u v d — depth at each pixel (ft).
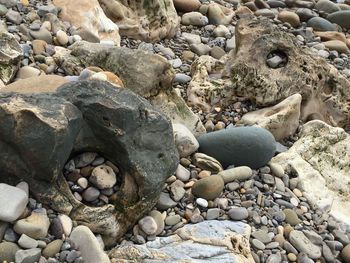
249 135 6.25
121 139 5.15
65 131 4.78
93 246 4.78
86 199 5.16
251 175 6.19
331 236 5.93
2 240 4.71
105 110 5.11
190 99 7.39
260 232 5.54
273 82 7.29
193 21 9.45
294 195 6.27
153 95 6.75
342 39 10.23
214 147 6.29
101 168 5.22
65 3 7.95
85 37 7.72
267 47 7.43
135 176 5.19
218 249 5.09
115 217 5.14
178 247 5.11
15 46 6.70
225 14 9.93
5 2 7.60
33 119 4.72
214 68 7.84
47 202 4.96
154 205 5.43
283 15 10.46
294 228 5.84
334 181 6.73
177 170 5.92
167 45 8.80
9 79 6.45
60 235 4.86
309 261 5.48
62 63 6.95
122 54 6.83
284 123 7.13
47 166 4.80
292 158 6.67
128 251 5.00
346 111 7.83
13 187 4.81
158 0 8.64
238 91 7.41
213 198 5.76
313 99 7.64
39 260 4.69
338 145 7.04
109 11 8.48
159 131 5.35
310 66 7.56
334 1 12.04
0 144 4.85
